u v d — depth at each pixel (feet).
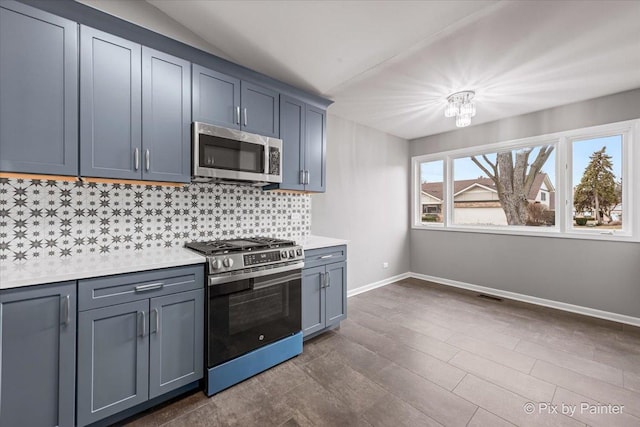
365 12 5.58
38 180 5.17
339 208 11.53
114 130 5.24
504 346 7.60
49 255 5.29
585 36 6.09
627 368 6.52
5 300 3.82
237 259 5.91
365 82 8.40
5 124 4.26
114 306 4.61
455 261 13.39
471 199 13.10
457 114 9.43
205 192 7.41
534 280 11.03
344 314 8.82
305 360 6.93
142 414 5.07
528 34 6.08
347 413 5.10
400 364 6.74
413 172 14.90
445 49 6.71
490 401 5.42
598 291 9.61
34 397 4.04
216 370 5.66
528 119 11.02
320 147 9.07
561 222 10.39
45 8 4.55
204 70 6.40
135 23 5.60
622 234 9.29
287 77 8.18
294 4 5.46
